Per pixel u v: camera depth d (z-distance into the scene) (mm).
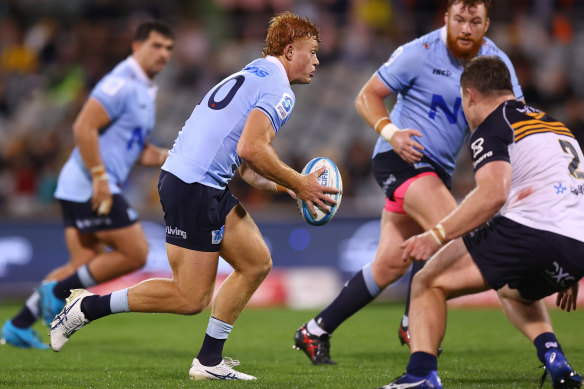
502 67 13594
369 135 49000
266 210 38438
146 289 14914
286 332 26344
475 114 13539
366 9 53094
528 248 12844
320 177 15133
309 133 49125
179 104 51250
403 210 18391
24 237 36062
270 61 15164
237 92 14891
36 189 42969
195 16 54562
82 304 15203
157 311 15070
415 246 12453
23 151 44719
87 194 22766
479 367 17281
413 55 18172
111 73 22953
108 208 22250
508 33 51656
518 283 13375
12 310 33281
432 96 18281
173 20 54094
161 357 19922
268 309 35438
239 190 40500
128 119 22938
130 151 23312
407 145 17109
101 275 22562
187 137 14984
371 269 18281
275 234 37062
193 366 15297
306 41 15211
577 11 54188
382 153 18688
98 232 22719
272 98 14383
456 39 17750
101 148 22766
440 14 52406
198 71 52406
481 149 12758
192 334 25969
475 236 13281
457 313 32969
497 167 12453
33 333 22172
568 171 13164
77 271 22281
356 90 51094
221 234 14805
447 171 18859
